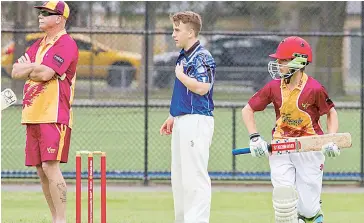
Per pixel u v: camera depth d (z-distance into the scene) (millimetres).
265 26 83375
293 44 26672
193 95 26984
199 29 27219
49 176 28922
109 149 59188
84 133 65688
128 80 70812
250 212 36406
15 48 62625
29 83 28812
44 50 28781
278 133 27453
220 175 45500
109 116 73562
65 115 28859
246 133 67062
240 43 71625
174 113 27359
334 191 43031
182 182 27531
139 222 33438
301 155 27109
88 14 60219
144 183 44969
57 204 29172
